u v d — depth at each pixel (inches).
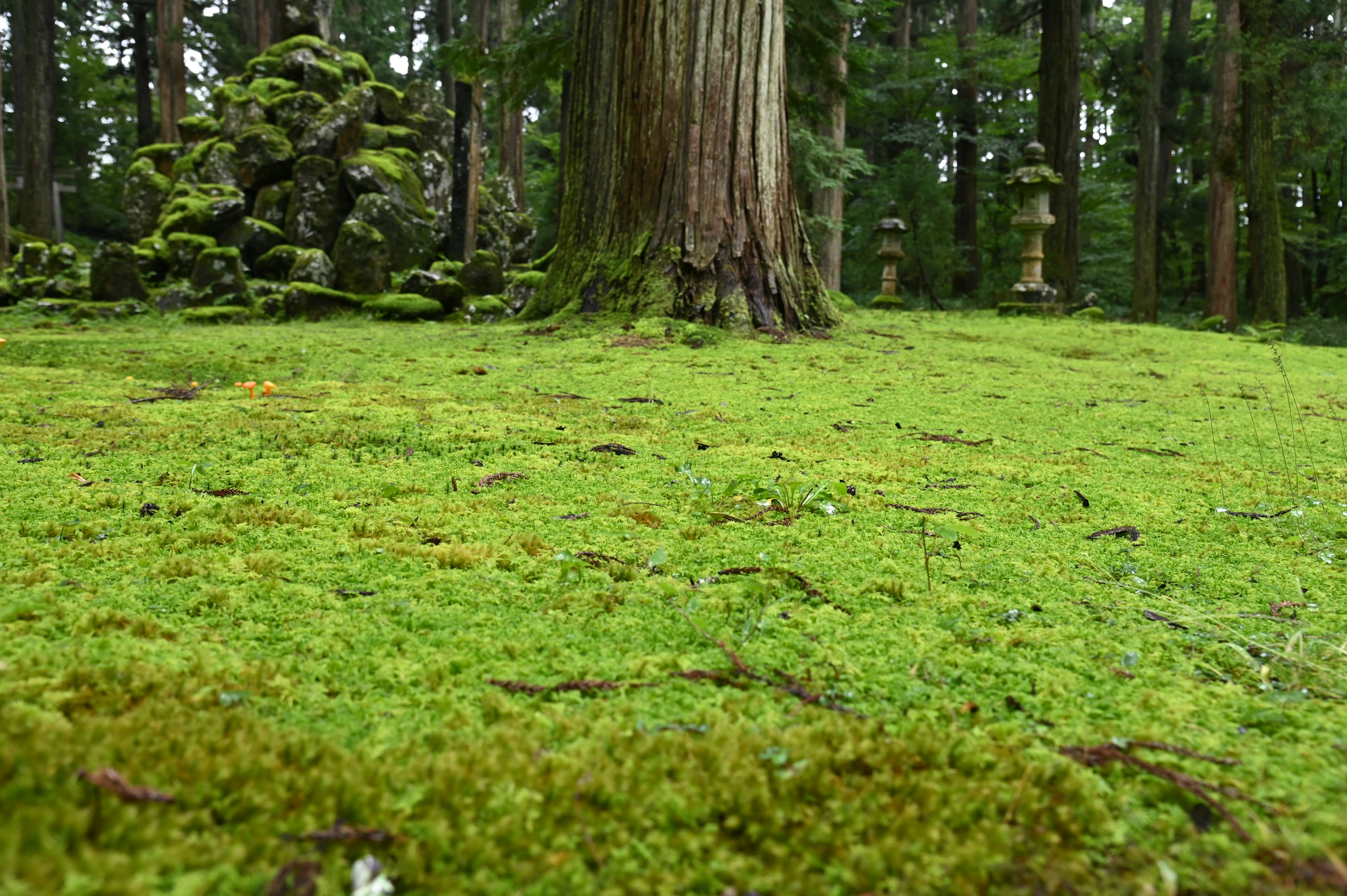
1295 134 703.7
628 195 324.2
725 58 305.9
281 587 73.6
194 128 738.2
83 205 1352.1
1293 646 67.0
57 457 118.7
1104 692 59.0
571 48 481.4
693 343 276.7
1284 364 305.6
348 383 202.4
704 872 39.2
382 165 661.9
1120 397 213.0
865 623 70.3
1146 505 113.1
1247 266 1117.7
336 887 36.9
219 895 35.8
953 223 1001.5
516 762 46.1
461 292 531.5
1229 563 89.3
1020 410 189.9
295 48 743.7
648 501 107.9
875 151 1155.9
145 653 58.8
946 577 82.4
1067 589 80.0
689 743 49.1
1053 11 722.8
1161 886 39.4
